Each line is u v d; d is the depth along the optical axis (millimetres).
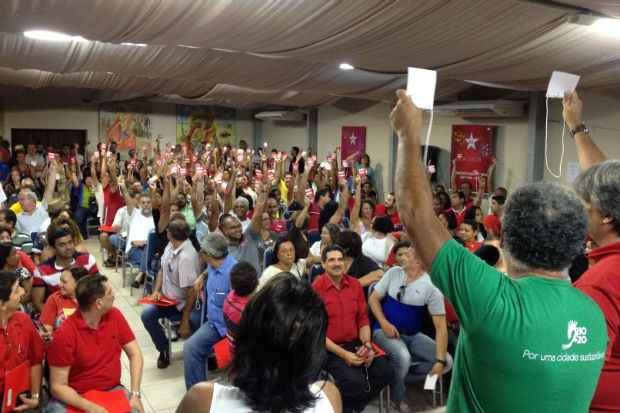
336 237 5094
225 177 9961
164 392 4398
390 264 5234
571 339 1098
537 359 1081
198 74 8117
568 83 2027
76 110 15758
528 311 1090
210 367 4656
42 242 5250
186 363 4109
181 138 17094
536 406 1102
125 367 4844
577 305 1130
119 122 16266
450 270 1131
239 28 4945
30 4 4184
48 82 10898
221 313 4086
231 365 1187
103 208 8859
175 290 4832
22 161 12219
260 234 5582
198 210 7145
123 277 7305
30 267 4328
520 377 1093
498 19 4750
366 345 3730
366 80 8781
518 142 9914
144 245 7000
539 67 6148
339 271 3883
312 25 4926
